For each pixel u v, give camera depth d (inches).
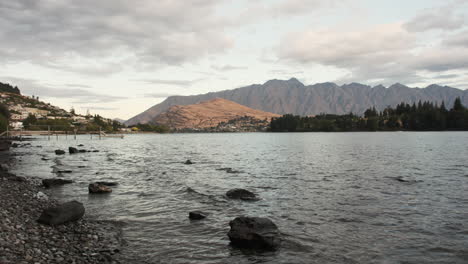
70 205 645.9
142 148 3649.1
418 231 595.5
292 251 498.6
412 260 464.4
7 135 5438.0
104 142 5300.2
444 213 722.2
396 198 884.0
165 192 968.9
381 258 471.5
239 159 2192.4
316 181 1194.6
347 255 482.9
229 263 454.3
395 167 1637.6
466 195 920.3
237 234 526.6
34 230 549.0
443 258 472.1
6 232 512.7
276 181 1198.3
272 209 762.8
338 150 3024.1
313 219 676.7
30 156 2231.8
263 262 458.6
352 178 1269.7
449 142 4128.9
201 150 3307.1
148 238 554.3
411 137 6087.6
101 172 1424.7
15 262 404.5
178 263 451.5
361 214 714.8
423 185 1093.8
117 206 783.1
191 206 791.1
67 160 1979.6
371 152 2711.6
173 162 1953.7
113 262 444.1
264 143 5002.5
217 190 1009.5
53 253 455.5
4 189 913.5
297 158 2236.7
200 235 573.9
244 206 794.2
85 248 488.1
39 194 880.3
